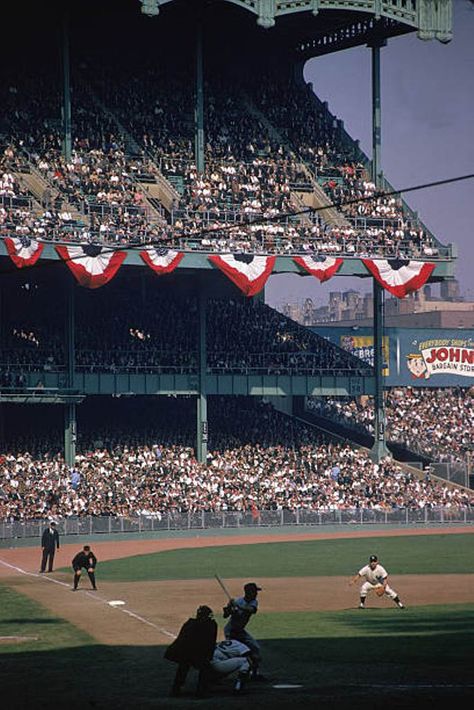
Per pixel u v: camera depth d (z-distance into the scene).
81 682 43.22
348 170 171.62
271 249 152.12
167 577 91.50
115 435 155.12
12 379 142.88
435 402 190.75
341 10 157.75
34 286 157.62
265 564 102.56
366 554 112.19
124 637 56.62
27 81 158.38
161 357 155.50
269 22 151.50
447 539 129.88
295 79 184.62
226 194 156.62
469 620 63.97
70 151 150.00
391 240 160.00
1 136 150.00
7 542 120.56
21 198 140.75
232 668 40.00
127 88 166.75
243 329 169.00
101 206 146.25
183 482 144.38
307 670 45.47
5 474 135.25
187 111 168.25
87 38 168.50
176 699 38.94
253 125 171.12
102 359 151.62
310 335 175.12
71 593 78.81
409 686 40.59
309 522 142.12
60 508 131.12
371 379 168.50
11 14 155.88
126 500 137.12
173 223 148.75
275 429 166.62
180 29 172.75
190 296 170.75
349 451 163.88
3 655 51.03
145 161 158.00
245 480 148.50
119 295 164.25
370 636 56.81
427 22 158.88
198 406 155.62
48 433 154.75
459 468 163.12
